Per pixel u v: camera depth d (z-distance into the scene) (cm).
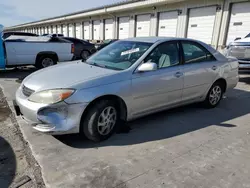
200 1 1477
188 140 332
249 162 281
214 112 456
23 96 306
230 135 354
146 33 1956
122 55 374
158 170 258
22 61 818
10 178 245
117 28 2300
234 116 438
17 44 793
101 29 2559
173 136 343
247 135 355
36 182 236
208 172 258
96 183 233
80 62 403
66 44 912
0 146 309
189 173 255
